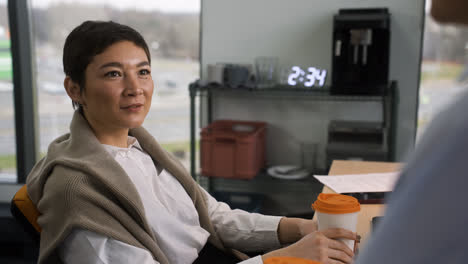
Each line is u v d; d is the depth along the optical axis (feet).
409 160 1.19
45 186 3.22
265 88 8.36
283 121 9.28
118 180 3.32
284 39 8.99
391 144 7.97
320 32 8.80
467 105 1.06
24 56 9.80
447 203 1.03
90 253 3.06
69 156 3.43
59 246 3.16
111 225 3.14
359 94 7.75
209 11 9.27
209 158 8.61
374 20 7.47
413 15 8.33
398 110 8.67
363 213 4.14
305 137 9.22
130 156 3.83
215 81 8.52
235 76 8.42
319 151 9.18
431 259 1.05
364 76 7.93
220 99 9.52
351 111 8.89
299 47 8.95
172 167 4.21
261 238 4.29
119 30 3.54
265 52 9.12
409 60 8.47
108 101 3.50
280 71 9.08
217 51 9.37
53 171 3.27
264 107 9.32
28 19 9.78
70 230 3.02
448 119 1.09
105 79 3.48
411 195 1.11
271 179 8.59
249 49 9.20
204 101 9.66
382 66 7.81
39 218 3.22
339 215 3.16
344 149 7.98
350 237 3.19
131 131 4.19
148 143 4.18
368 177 5.21
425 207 1.07
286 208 9.57
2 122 10.19
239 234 4.37
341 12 8.04
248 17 9.10
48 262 3.14
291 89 8.17
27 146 10.06
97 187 3.25
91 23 3.56
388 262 1.13
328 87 8.50
